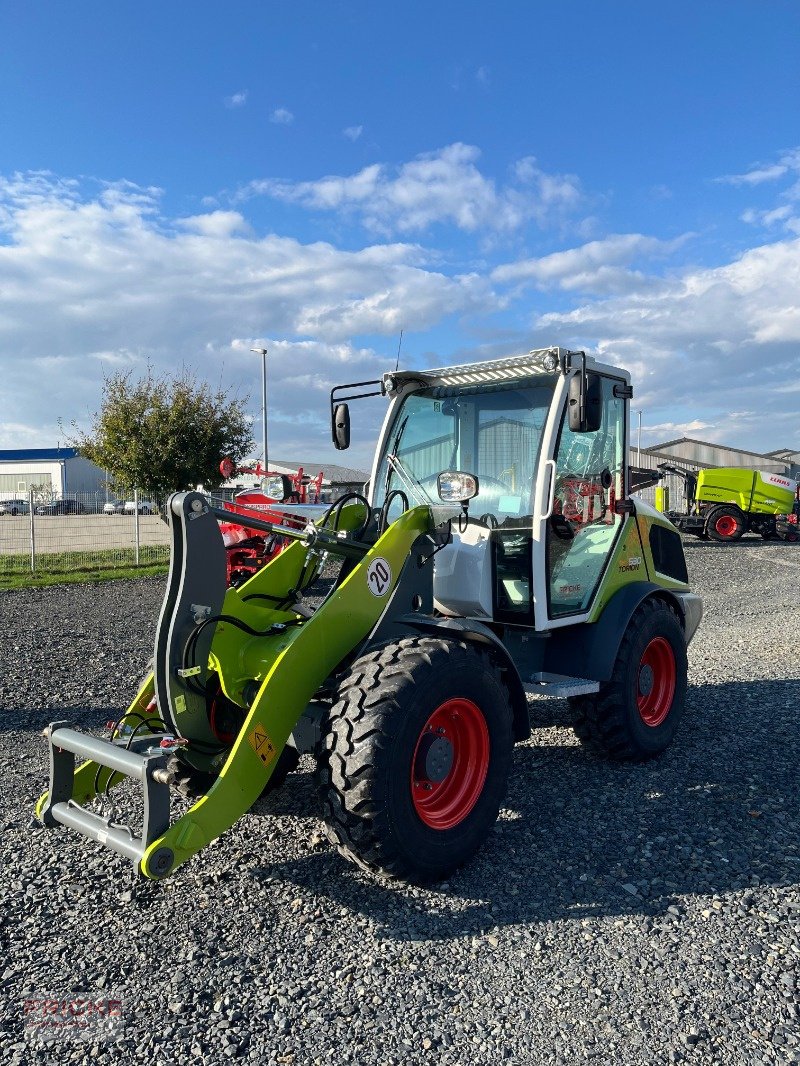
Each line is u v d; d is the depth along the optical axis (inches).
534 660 179.9
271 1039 94.9
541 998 102.0
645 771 179.3
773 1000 101.2
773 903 124.0
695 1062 90.7
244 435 687.7
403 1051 92.8
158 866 107.3
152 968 108.3
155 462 652.7
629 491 198.2
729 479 850.1
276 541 318.7
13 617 375.6
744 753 190.1
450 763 134.0
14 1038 95.3
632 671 179.5
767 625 370.0
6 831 149.4
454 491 153.7
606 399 189.2
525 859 138.9
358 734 121.6
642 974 106.7
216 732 139.8
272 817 155.4
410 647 132.2
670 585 212.2
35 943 114.0
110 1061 91.7
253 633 140.9
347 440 194.4
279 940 114.9
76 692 247.6
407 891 128.5
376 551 142.6
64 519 629.3
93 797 136.1
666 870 134.5
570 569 175.2
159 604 415.5
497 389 175.8
